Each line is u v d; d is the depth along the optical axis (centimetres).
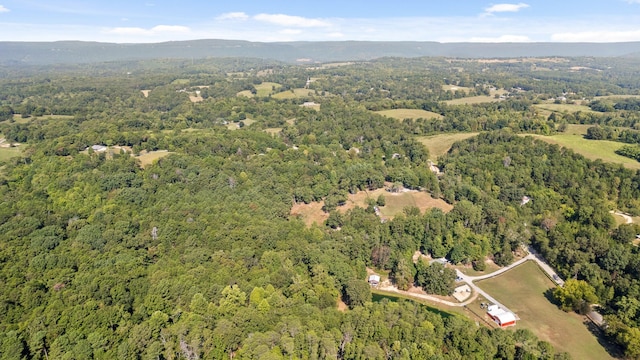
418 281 12694
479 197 16338
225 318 9356
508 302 11856
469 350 8788
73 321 9062
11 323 9275
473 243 13900
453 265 13712
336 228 15112
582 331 10588
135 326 8950
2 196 15250
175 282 10369
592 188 16638
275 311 9519
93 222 13775
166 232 13062
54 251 12144
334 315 9556
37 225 13250
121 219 13912
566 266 12888
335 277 11831
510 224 14675
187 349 8506
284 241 12912
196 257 11706
